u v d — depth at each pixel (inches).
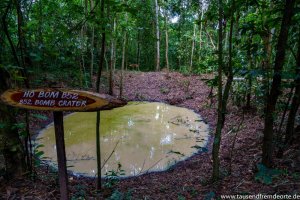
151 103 407.2
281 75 103.2
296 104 137.0
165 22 593.9
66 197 85.6
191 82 489.4
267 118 121.9
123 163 198.5
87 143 239.6
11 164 128.0
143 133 267.7
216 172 134.9
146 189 146.6
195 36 537.3
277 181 118.0
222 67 127.9
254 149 181.2
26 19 224.7
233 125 258.4
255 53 124.6
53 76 368.5
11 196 115.7
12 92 75.9
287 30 105.3
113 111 361.4
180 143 239.3
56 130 80.7
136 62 757.3
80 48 418.6
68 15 302.5
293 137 156.0
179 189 139.9
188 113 345.1
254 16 187.2
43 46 124.9
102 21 119.8
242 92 290.5
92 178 171.2
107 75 514.9
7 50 161.0
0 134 122.5
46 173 157.0
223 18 126.7
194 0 221.3
